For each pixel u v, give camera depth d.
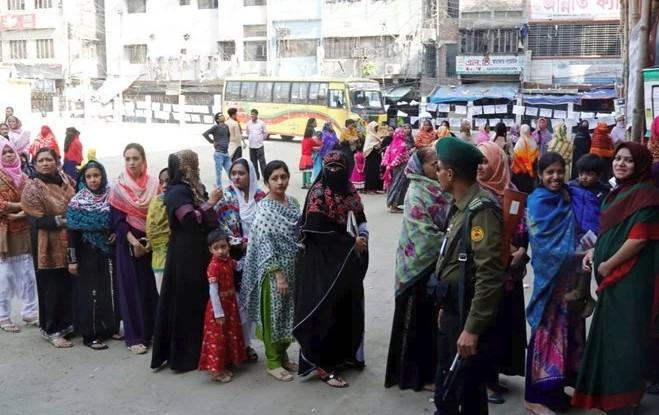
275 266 4.91
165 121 39.19
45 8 43.44
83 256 5.66
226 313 5.02
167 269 5.16
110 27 43.62
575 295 4.23
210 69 41.00
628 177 3.86
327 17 37.53
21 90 32.06
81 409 4.56
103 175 5.70
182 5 42.06
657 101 5.34
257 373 5.16
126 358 5.49
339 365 5.09
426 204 4.46
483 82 33.19
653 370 4.30
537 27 31.47
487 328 3.33
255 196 5.45
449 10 35.34
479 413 3.44
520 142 10.12
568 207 4.25
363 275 5.00
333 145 14.51
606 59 30.55
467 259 3.28
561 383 4.25
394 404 4.56
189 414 4.46
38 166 5.76
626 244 3.79
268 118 29.92
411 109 33.75
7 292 6.22
